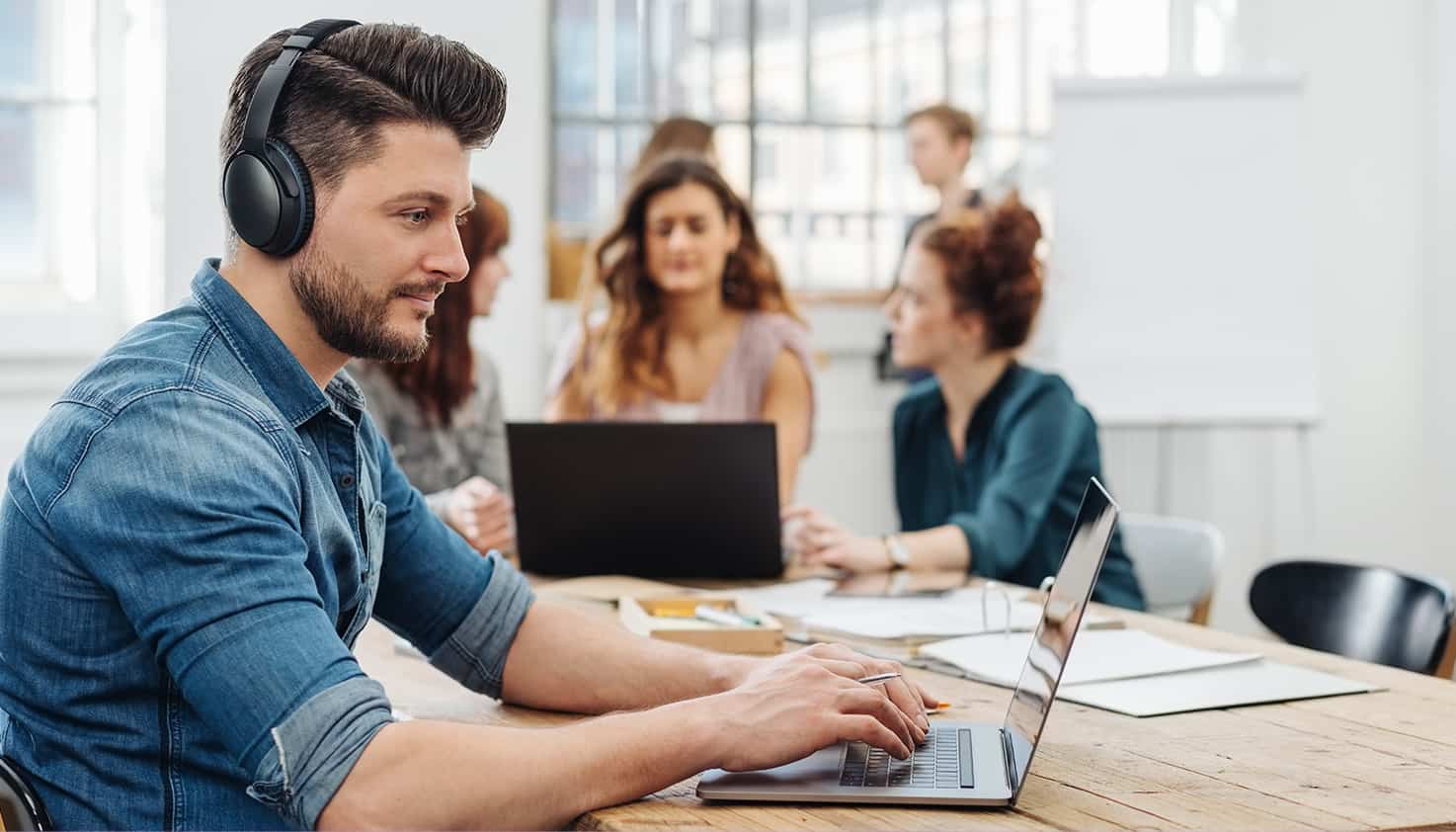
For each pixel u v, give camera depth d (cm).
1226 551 431
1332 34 432
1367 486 439
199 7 349
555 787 106
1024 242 272
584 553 229
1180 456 427
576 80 393
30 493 110
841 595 210
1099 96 397
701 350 306
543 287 386
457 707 148
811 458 404
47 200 362
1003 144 425
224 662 102
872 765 121
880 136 415
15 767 113
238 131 117
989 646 171
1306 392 401
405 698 152
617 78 396
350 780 102
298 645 104
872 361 409
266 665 102
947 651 168
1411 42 435
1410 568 441
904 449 290
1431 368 435
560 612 152
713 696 117
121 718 111
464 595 149
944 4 418
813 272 411
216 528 104
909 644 176
